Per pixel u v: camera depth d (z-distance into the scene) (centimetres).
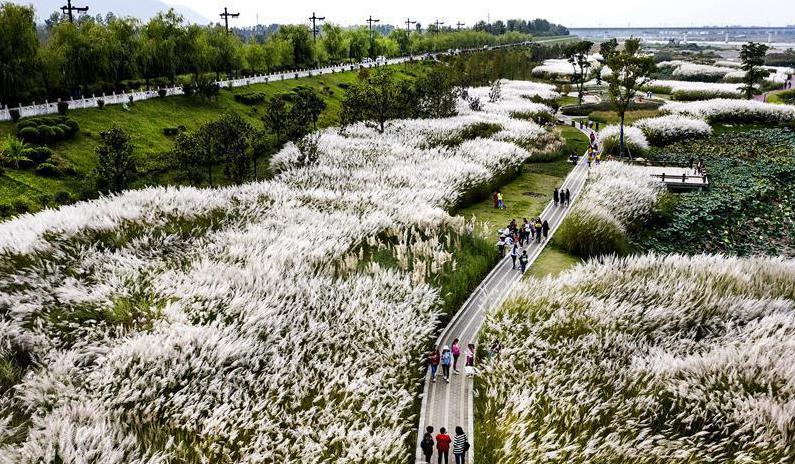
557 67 14650
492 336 2358
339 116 6675
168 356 1997
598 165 5072
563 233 3469
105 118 4719
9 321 2156
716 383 1988
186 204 3359
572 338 2283
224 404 1845
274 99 5306
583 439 1812
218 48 7362
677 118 6912
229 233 3083
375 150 5172
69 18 5388
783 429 1742
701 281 2712
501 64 11388
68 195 3459
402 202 3719
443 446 1791
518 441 1795
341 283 2673
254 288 2519
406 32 15362
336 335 2294
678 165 5344
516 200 4416
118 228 2936
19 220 2891
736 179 4888
